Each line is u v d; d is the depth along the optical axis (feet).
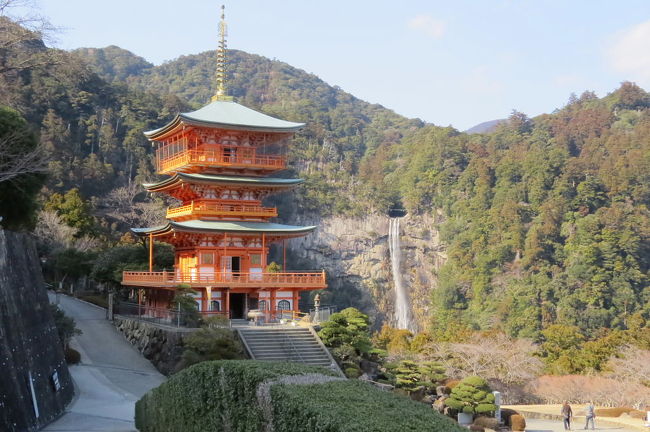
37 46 140.46
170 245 254.47
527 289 540.52
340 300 604.49
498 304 541.75
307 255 645.10
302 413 51.83
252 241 210.38
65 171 461.37
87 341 185.16
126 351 179.63
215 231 199.41
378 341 269.23
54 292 263.90
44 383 111.14
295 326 178.40
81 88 556.92
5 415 88.58
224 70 235.20
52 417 109.70
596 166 636.07
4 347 94.07
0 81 143.43
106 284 258.78
